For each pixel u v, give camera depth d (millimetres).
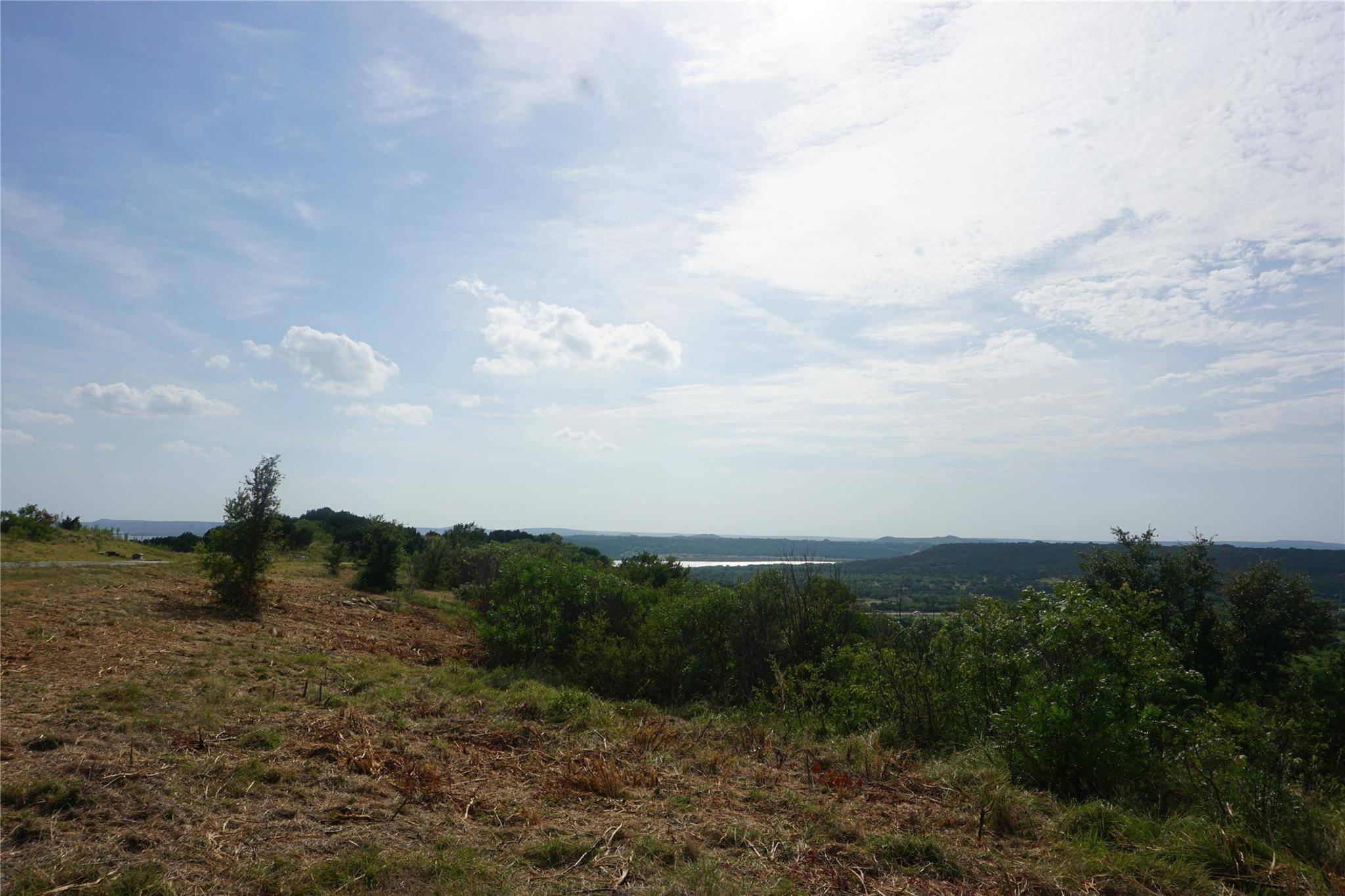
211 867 4070
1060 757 6312
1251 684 14000
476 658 13531
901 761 7289
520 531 44875
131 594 14398
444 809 5277
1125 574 15750
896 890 4285
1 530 24297
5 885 3684
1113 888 4422
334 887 3969
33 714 6438
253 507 14672
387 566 23125
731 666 11664
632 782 6168
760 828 5137
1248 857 4766
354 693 9023
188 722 6664
